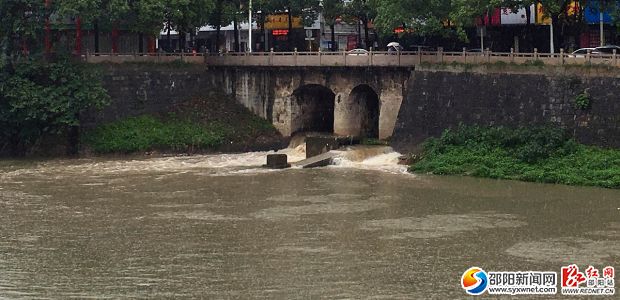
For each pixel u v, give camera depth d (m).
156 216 67.19
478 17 95.69
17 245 59.94
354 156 88.06
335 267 54.84
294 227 63.66
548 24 101.56
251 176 82.44
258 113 102.12
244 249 58.53
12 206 70.69
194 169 86.56
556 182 76.31
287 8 112.88
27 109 92.06
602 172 75.62
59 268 55.25
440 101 88.06
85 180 81.12
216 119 100.56
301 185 77.75
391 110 93.38
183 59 102.94
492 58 85.69
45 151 95.44
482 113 85.38
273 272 54.09
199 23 106.31
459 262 55.53
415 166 83.19
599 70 79.44
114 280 53.06
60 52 95.62
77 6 93.38
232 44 133.00
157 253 57.94
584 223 63.62
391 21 93.00
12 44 94.38
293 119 100.62
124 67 98.81
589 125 79.50
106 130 96.31
